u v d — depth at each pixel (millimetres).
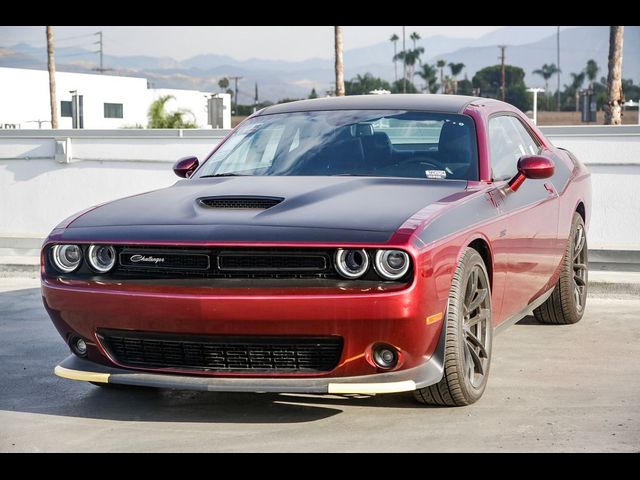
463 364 4414
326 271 4066
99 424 4379
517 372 5289
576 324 6680
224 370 4215
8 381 5254
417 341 4121
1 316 7301
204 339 4160
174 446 4016
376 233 4059
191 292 4090
